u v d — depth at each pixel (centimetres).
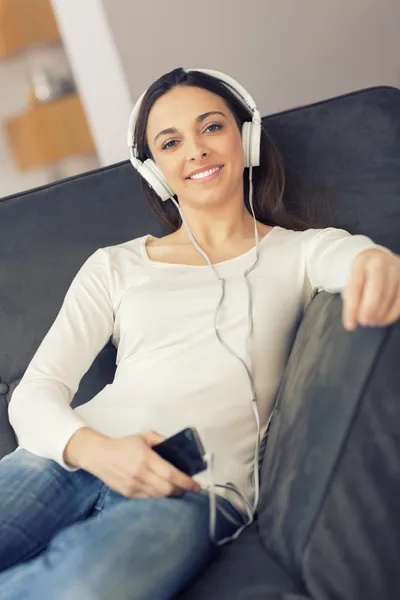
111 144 208
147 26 188
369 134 137
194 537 79
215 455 97
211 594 76
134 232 137
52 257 136
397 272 79
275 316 108
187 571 78
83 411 106
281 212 134
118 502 94
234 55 191
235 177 121
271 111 197
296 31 192
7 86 233
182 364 105
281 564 77
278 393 101
